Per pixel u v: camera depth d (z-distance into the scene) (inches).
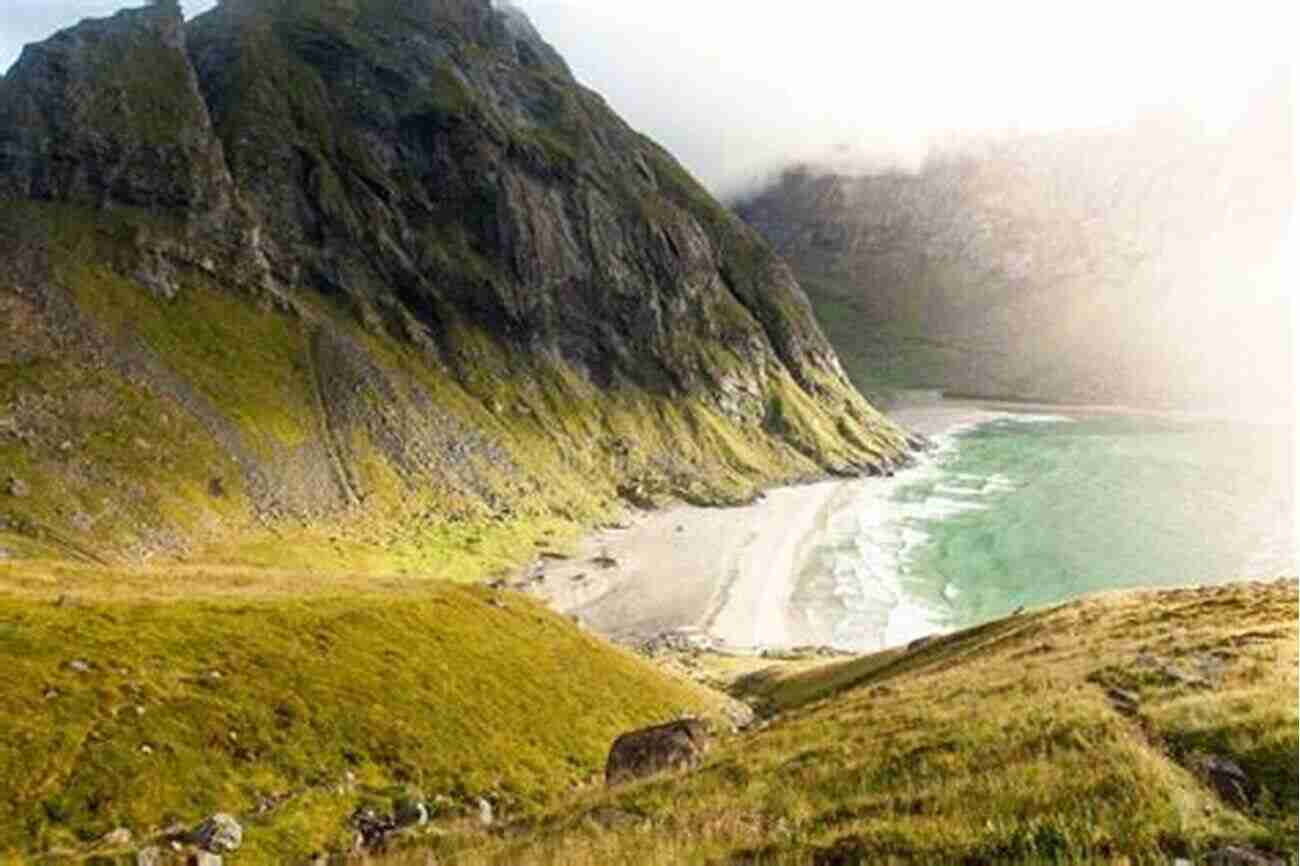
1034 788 934.4
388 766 2226.9
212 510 6978.4
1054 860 778.2
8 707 1971.0
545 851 1116.5
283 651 2484.0
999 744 1165.7
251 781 2018.9
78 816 1796.3
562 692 2883.9
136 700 2108.8
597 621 7106.3
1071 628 2554.1
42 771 1850.4
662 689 3282.5
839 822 983.0
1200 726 1061.1
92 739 1958.7
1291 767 916.6
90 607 2479.1
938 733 1295.5
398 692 2488.9
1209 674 1450.5
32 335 7549.2
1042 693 1471.5
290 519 7539.4
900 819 938.1
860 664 4055.1
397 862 1384.1
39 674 2095.2
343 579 3417.8
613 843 1060.5
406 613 2957.7
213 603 2706.7
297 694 2326.5
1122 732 1084.5
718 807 1174.3
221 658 2372.0
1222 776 930.1
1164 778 899.4
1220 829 799.7
